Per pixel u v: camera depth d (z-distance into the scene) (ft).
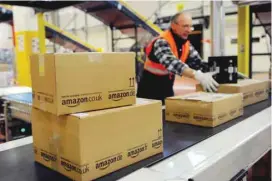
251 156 4.28
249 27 13.58
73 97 3.02
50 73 3.00
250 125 4.95
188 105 5.20
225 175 3.54
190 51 9.25
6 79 11.87
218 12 8.46
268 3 11.87
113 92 3.32
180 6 20.70
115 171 3.21
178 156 3.56
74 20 34.32
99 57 3.18
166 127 5.06
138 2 26.05
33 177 3.14
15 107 9.14
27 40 17.57
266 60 21.84
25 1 13.37
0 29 11.96
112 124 3.16
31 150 4.06
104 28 31.42
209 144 3.98
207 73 6.89
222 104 5.11
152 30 19.11
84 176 2.94
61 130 3.12
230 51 24.07
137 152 3.44
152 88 9.58
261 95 7.29
